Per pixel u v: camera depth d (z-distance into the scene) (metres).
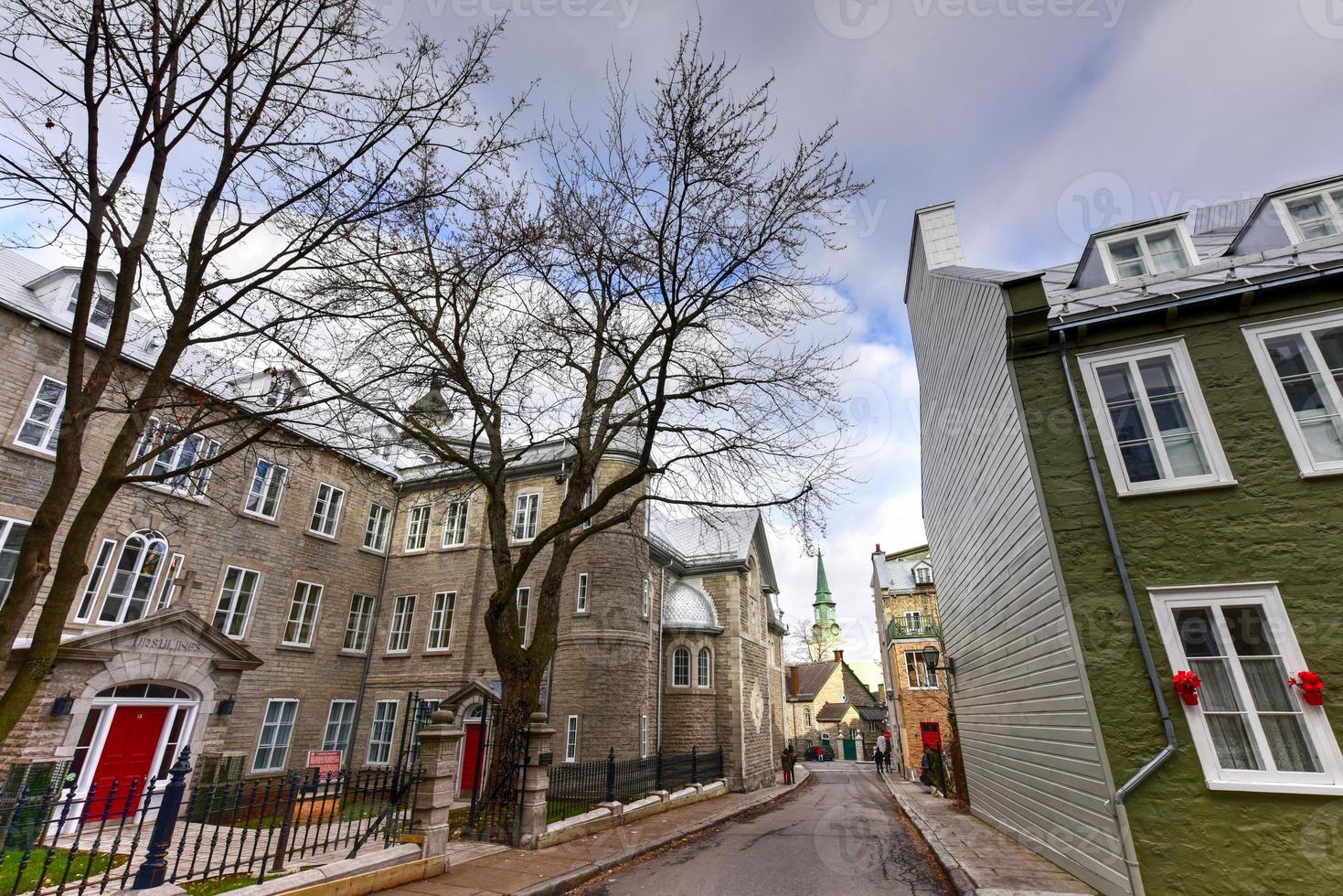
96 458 13.96
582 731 17.66
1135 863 6.53
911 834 11.99
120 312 5.89
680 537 27.42
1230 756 6.72
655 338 12.23
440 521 22.09
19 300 13.12
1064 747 8.00
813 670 64.38
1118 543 7.71
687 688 22.27
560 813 12.70
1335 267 7.76
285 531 18.50
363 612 21.08
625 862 9.35
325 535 19.88
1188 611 7.29
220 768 13.56
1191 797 6.64
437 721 8.95
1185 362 8.18
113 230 5.94
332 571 20.00
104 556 13.81
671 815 14.20
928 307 15.05
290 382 8.94
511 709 10.69
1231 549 7.34
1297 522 7.21
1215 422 7.85
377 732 19.47
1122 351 8.51
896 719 31.19
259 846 9.31
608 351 12.82
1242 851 6.36
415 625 20.67
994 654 11.39
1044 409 8.58
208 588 15.98
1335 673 6.64
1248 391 7.86
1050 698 8.41
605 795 13.76
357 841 7.73
